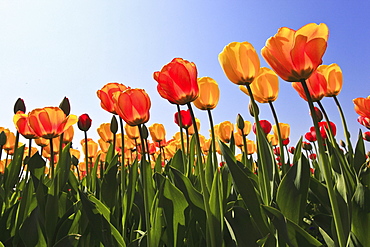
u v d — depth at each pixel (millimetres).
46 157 1332
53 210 614
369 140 1144
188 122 864
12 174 835
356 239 398
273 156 509
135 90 536
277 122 603
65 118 672
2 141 886
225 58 501
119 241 561
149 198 663
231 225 487
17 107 833
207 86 584
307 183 423
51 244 613
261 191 527
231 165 462
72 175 986
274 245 449
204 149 1196
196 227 597
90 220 564
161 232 567
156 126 1144
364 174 422
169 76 486
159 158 923
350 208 444
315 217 696
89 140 1356
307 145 1312
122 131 689
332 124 870
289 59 386
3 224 722
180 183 541
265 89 595
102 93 674
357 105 672
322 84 547
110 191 692
